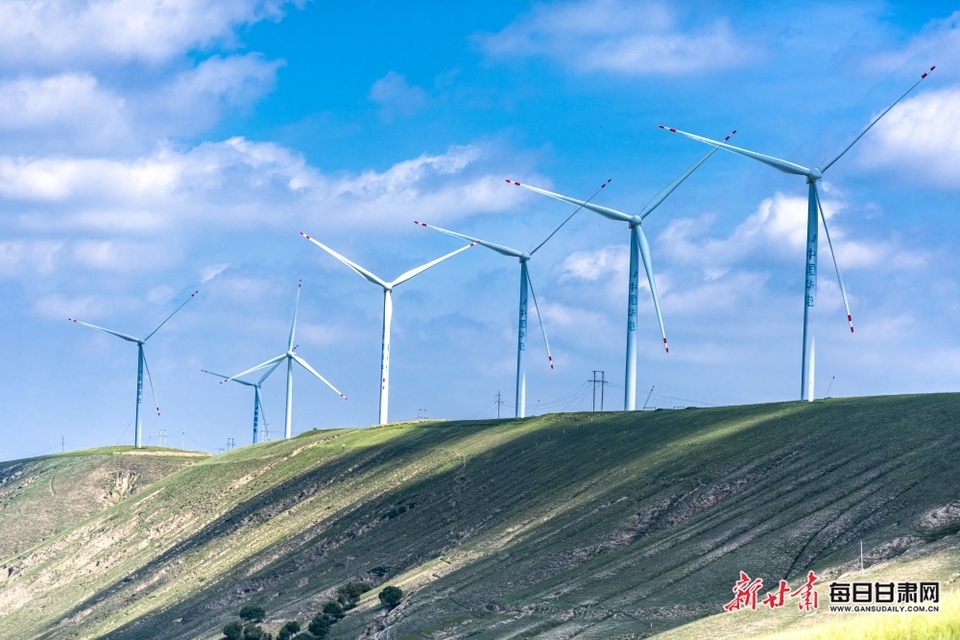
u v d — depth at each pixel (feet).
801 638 240.12
